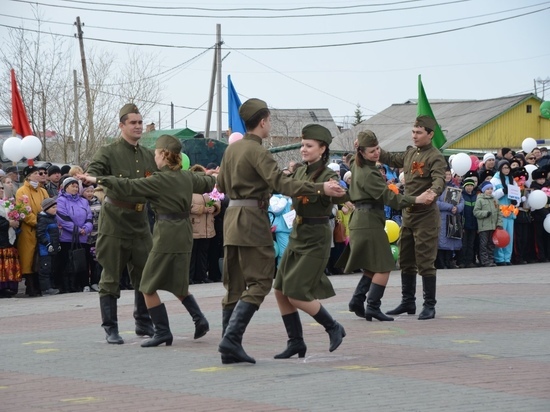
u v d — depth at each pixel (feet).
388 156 39.86
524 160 70.90
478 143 172.14
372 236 36.99
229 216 27.99
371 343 31.89
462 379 25.14
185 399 23.12
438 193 36.99
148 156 33.83
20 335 35.99
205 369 27.27
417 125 38.22
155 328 32.19
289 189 26.73
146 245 33.32
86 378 26.50
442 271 60.39
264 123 27.94
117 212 32.68
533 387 24.00
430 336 33.50
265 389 24.11
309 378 25.49
